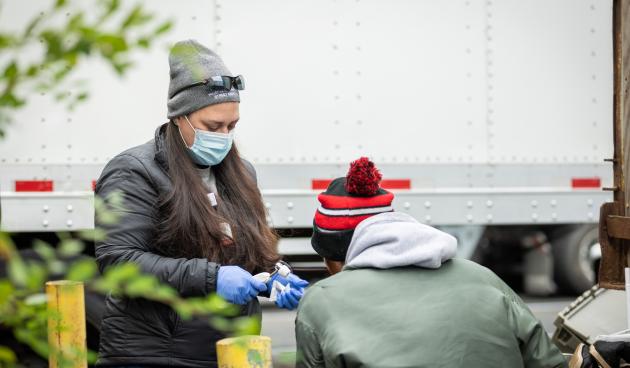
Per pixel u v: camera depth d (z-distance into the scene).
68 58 2.62
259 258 6.42
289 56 13.80
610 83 14.73
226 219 6.32
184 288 5.82
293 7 13.79
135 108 13.11
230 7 13.57
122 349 6.02
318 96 13.89
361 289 4.93
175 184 6.09
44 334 3.09
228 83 6.25
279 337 14.28
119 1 2.63
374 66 14.02
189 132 6.27
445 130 14.23
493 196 14.40
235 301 5.86
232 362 4.97
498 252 19.64
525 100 14.49
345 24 13.93
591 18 14.64
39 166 12.91
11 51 2.71
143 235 6.00
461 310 4.84
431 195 14.19
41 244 2.90
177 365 5.98
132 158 6.15
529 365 4.93
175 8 13.36
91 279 3.12
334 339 4.76
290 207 13.83
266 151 13.79
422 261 4.97
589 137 14.71
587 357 6.05
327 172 13.94
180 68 6.22
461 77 14.27
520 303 5.15
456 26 14.24
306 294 5.09
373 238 5.06
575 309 8.44
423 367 4.65
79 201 12.93
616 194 6.83
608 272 6.84
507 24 14.39
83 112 12.98
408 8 14.08
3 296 2.68
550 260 17.08
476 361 4.71
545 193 14.58
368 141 14.03
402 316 4.79
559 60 14.57
